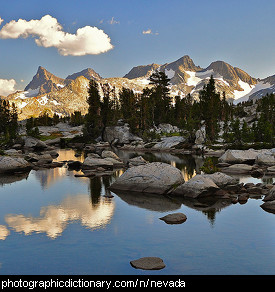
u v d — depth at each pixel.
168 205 23.44
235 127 85.00
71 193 27.94
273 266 13.25
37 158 55.44
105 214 21.08
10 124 141.12
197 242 15.91
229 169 42.41
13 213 21.41
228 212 21.48
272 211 21.77
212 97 106.44
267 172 40.84
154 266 13.09
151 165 29.67
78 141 114.81
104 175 38.91
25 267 13.33
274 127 104.69
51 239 16.38
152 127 134.50
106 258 14.09
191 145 87.81
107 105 118.44
